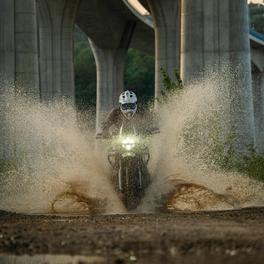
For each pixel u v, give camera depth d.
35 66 64.56
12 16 64.38
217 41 64.88
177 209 35.03
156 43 145.62
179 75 62.16
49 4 129.62
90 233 25.34
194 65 65.06
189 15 65.38
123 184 35.44
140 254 21.48
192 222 28.27
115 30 188.38
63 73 131.62
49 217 31.77
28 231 26.56
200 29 65.00
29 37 64.50
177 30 144.25
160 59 144.38
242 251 21.42
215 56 64.88
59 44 131.62
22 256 22.33
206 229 25.75
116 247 22.53
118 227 26.89
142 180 35.94
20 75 64.19
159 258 20.89
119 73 196.88
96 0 166.12
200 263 20.08
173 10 143.88
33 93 64.06
